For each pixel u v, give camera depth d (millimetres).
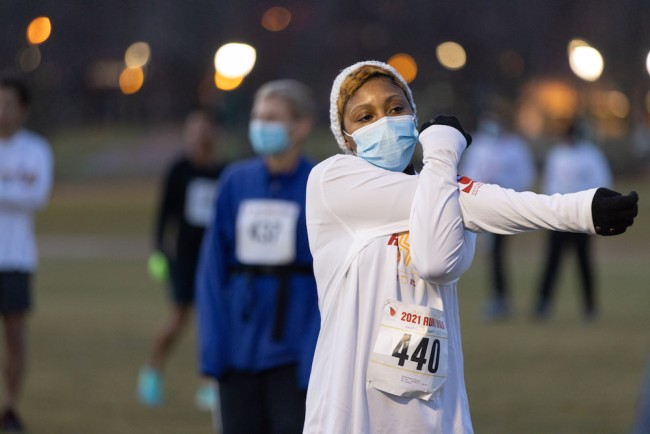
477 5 110375
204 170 23141
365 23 112938
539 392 22328
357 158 9000
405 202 8656
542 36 109312
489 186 8469
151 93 125938
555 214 8180
